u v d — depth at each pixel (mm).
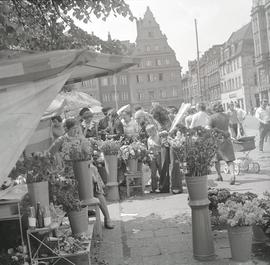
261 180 10664
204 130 5574
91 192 6523
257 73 63062
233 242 5305
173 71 90375
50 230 4988
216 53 83125
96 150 10086
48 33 6348
